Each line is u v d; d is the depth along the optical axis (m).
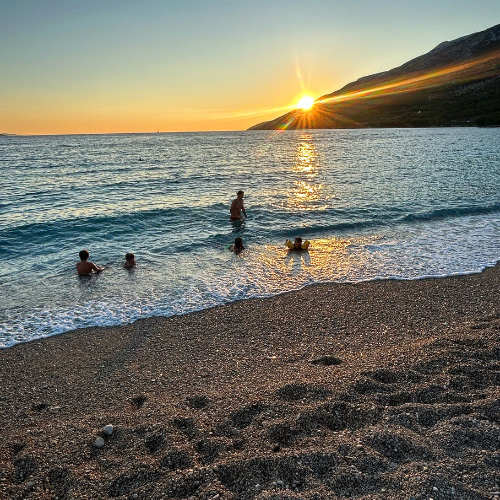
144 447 3.97
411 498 3.08
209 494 3.24
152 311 8.50
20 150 74.75
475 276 10.13
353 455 3.63
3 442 4.26
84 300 9.12
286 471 3.50
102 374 6.11
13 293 9.55
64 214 16.94
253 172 31.50
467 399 4.50
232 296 9.23
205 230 15.00
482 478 3.27
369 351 6.39
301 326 7.66
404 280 10.00
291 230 14.77
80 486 3.44
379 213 16.88
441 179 25.36
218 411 4.56
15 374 6.16
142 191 23.12
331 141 78.12
